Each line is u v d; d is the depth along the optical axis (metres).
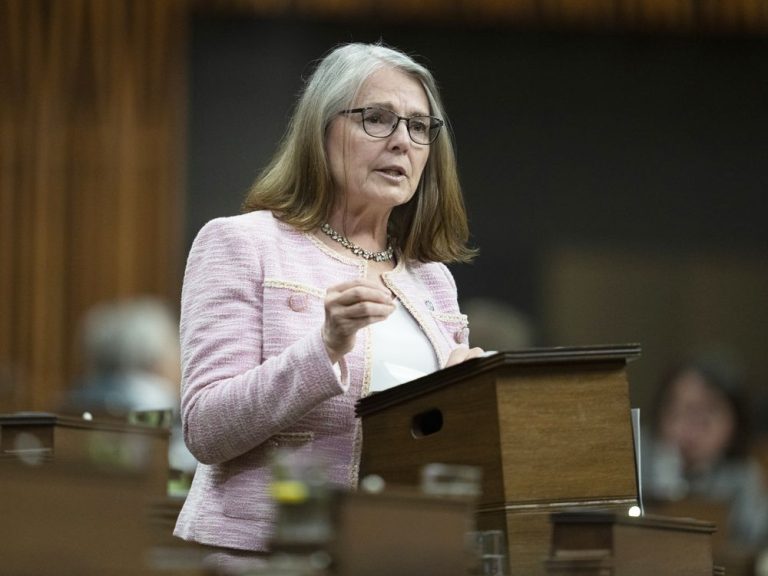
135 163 31.64
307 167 9.31
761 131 34.66
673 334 34.91
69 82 31.52
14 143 31.31
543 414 8.12
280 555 6.51
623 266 34.47
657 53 34.34
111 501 5.64
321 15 32.41
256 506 8.61
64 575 5.51
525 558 7.92
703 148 34.53
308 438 8.73
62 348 31.28
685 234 34.59
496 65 33.69
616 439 8.24
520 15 33.31
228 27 32.09
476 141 33.72
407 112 9.29
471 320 18.03
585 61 34.06
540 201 34.00
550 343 34.06
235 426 8.39
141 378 19.86
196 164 31.84
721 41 34.47
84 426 8.79
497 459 8.02
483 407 8.16
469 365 8.20
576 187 34.12
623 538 7.43
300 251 9.19
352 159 9.23
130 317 20.16
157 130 31.69
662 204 34.44
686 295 34.69
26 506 5.49
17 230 31.34
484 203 33.78
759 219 34.75
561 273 34.03
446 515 6.45
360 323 8.19
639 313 34.56
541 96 33.91
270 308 8.86
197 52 31.95
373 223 9.47
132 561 5.64
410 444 8.51
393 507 6.36
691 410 20.39
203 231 9.17
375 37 32.81
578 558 7.34
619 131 34.25
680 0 33.91
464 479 7.02
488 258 33.81
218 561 8.55
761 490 20.72
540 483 8.04
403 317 9.38
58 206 31.38
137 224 31.58
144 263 31.58
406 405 8.57
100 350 19.89
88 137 31.52
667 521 7.62
